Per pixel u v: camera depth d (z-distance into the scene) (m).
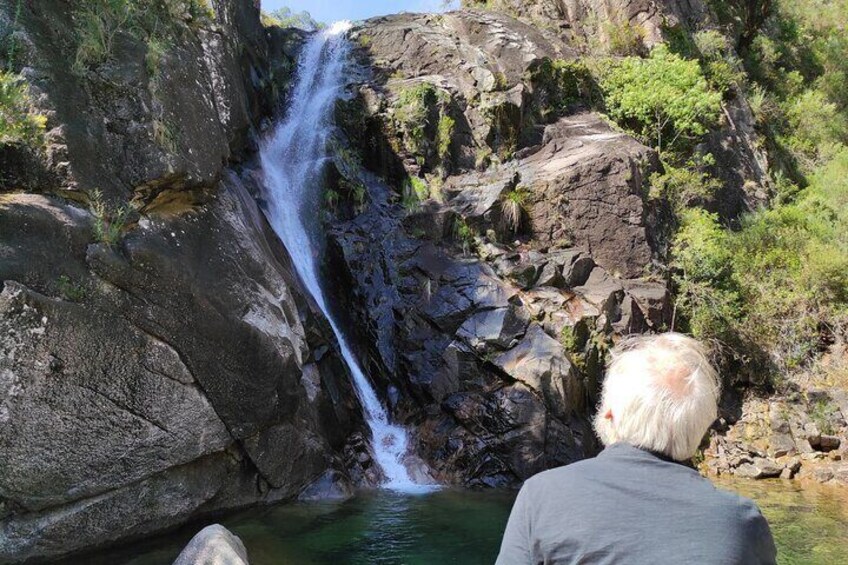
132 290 5.73
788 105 23.31
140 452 5.80
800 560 6.40
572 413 10.10
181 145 6.81
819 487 9.98
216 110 7.95
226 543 4.94
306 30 17.84
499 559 1.76
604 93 16.69
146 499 5.96
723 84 19.59
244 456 6.98
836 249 14.49
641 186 13.70
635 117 16.39
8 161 5.44
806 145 22.14
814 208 17.59
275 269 8.17
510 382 10.05
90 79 6.20
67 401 5.25
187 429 6.16
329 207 12.95
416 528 6.96
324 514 7.32
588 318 11.23
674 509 1.64
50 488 5.25
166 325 5.96
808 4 28.73
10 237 5.00
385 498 8.32
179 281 6.09
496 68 15.77
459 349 10.41
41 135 5.54
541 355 10.11
